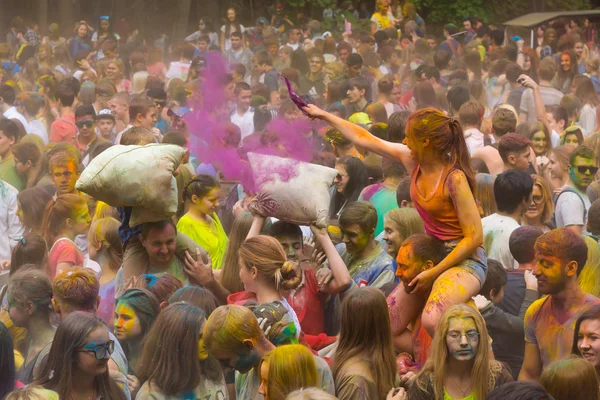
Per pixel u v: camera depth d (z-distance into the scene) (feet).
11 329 18.49
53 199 24.73
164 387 15.69
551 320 18.08
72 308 17.40
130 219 18.80
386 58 64.59
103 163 17.92
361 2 103.81
